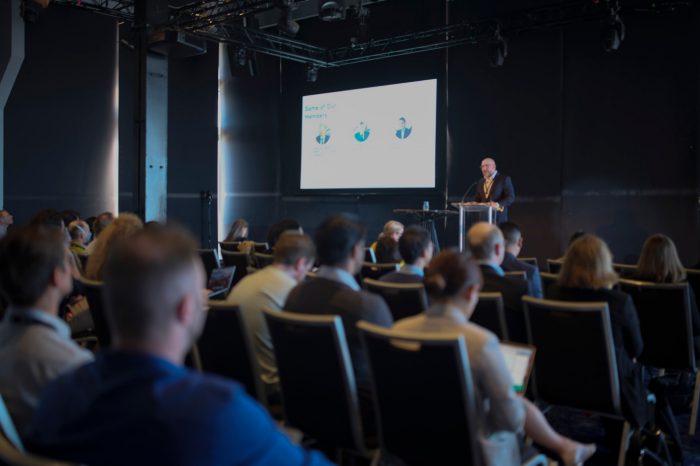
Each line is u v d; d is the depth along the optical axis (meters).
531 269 3.71
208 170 11.17
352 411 2.21
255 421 0.95
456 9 9.03
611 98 7.91
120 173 10.48
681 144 7.45
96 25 10.16
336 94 10.15
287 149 10.84
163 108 8.27
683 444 3.46
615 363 2.63
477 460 1.90
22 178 9.59
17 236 1.64
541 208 8.45
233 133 11.22
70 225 5.02
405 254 3.36
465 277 2.00
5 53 8.36
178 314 1.01
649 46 7.63
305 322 2.18
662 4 7.27
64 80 9.90
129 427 0.92
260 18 10.52
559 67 8.29
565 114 8.26
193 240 1.08
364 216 10.09
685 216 7.45
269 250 5.04
